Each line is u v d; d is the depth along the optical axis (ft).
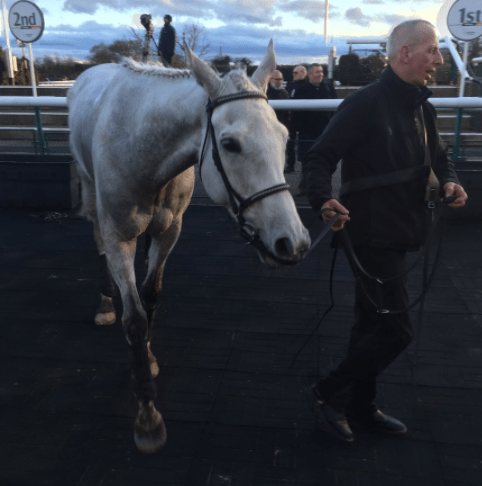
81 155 9.05
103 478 6.65
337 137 6.39
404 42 6.19
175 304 11.71
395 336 6.80
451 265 13.83
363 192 6.52
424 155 6.57
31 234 16.37
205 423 7.74
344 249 6.86
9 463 6.89
